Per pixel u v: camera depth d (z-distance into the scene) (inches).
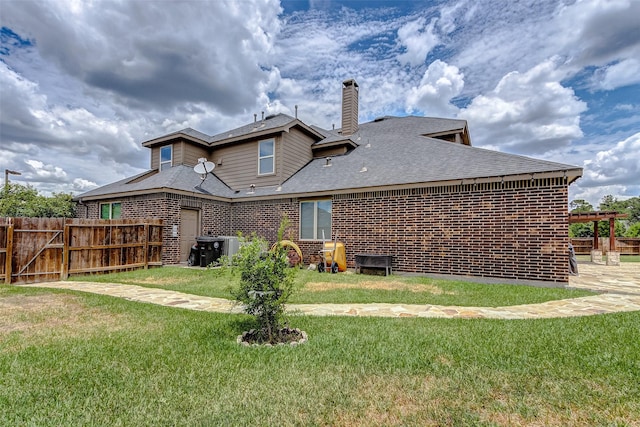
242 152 600.1
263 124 628.4
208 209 527.5
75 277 369.7
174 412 100.7
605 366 130.5
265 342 161.9
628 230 922.7
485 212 345.4
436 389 114.6
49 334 172.4
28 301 248.2
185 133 593.9
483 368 130.1
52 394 110.8
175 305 242.1
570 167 307.4
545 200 315.9
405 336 167.0
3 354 144.4
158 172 628.4
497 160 377.4
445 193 369.4
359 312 220.7
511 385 116.8
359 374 126.1
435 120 660.1
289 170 562.6
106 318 203.5
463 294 275.1
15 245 332.2
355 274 396.8
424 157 458.6
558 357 139.3
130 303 242.8
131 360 138.3
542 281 314.3
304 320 199.0
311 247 476.1
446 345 153.6
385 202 410.6
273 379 122.0
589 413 99.9
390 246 403.5
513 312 219.3
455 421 96.6
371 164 493.4
